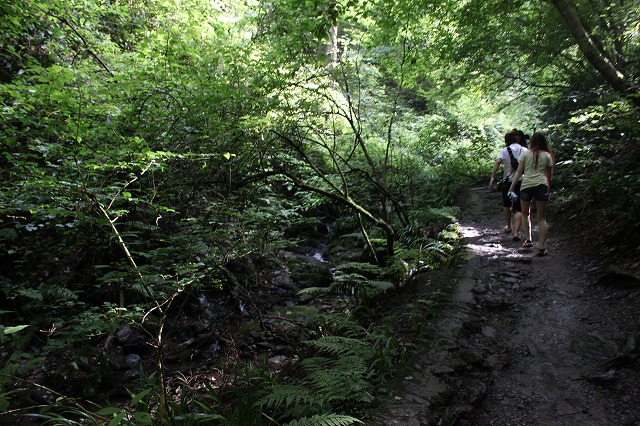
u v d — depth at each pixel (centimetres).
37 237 525
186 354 533
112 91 416
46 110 416
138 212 556
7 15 538
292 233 959
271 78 573
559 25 923
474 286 534
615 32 884
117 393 463
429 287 571
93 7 680
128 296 583
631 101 727
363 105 906
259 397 354
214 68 555
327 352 460
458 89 1154
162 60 514
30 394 446
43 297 535
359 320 547
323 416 276
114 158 403
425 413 309
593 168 786
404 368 370
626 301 437
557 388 351
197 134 506
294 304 685
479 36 949
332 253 898
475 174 1305
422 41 853
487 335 436
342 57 752
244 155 572
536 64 1024
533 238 704
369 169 936
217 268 518
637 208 533
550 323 443
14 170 492
